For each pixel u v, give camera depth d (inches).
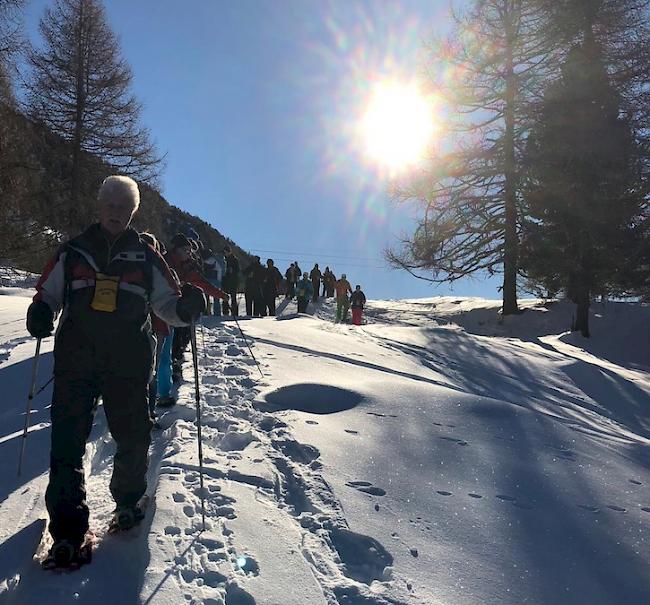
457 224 1069.1
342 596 106.0
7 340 361.4
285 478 156.9
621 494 178.5
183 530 120.3
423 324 1012.5
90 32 1255.5
